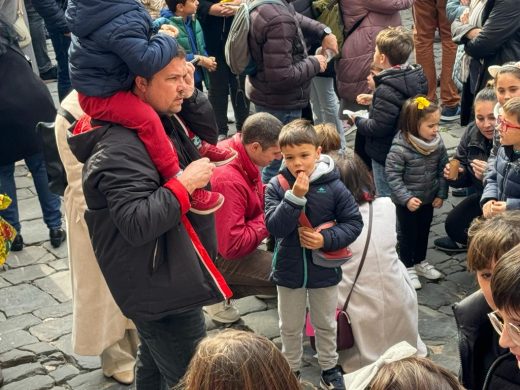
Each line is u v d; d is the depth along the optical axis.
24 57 5.74
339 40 7.04
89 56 3.00
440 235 6.05
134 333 4.50
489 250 2.56
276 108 6.20
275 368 2.13
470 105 6.66
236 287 4.93
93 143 3.14
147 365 3.73
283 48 5.90
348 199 4.07
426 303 5.20
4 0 5.70
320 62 6.18
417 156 5.29
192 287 3.23
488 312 2.71
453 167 5.32
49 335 4.97
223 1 7.18
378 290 4.42
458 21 6.45
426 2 7.86
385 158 5.66
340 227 4.05
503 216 2.67
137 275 3.21
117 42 2.95
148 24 3.06
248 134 4.61
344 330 4.38
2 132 5.64
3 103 5.59
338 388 4.33
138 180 3.07
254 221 4.77
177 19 7.01
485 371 2.76
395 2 6.87
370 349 4.47
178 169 3.20
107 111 3.08
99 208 3.19
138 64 2.99
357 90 7.12
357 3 6.91
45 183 5.91
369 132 5.59
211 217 3.40
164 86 3.13
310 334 4.52
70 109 4.00
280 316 4.33
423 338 4.83
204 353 2.16
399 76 5.47
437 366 2.05
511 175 4.50
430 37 8.02
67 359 4.74
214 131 3.55
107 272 3.26
